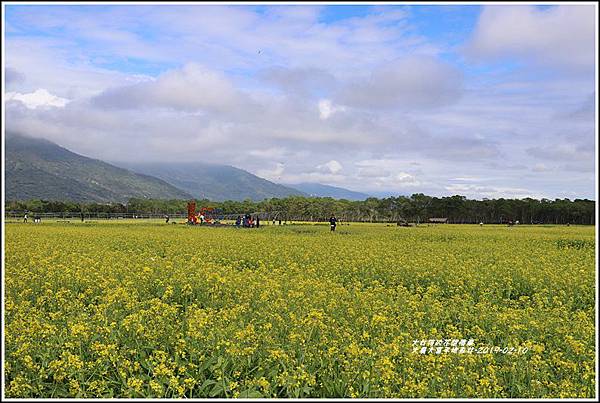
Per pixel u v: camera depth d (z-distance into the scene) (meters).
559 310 11.87
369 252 22.84
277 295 12.34
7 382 7.60
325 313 10.93
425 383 7.19
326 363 7.89
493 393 7.11
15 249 21.84
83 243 27.45
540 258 21.59
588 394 7.22
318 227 56.06
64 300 11.49
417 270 17.58
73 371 7.47
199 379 7.66
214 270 15.80
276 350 7.85
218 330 8.61
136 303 10.87
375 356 7.94
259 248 24.50
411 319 10.80
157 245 27.30
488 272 17.19
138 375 7.59
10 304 10.43
